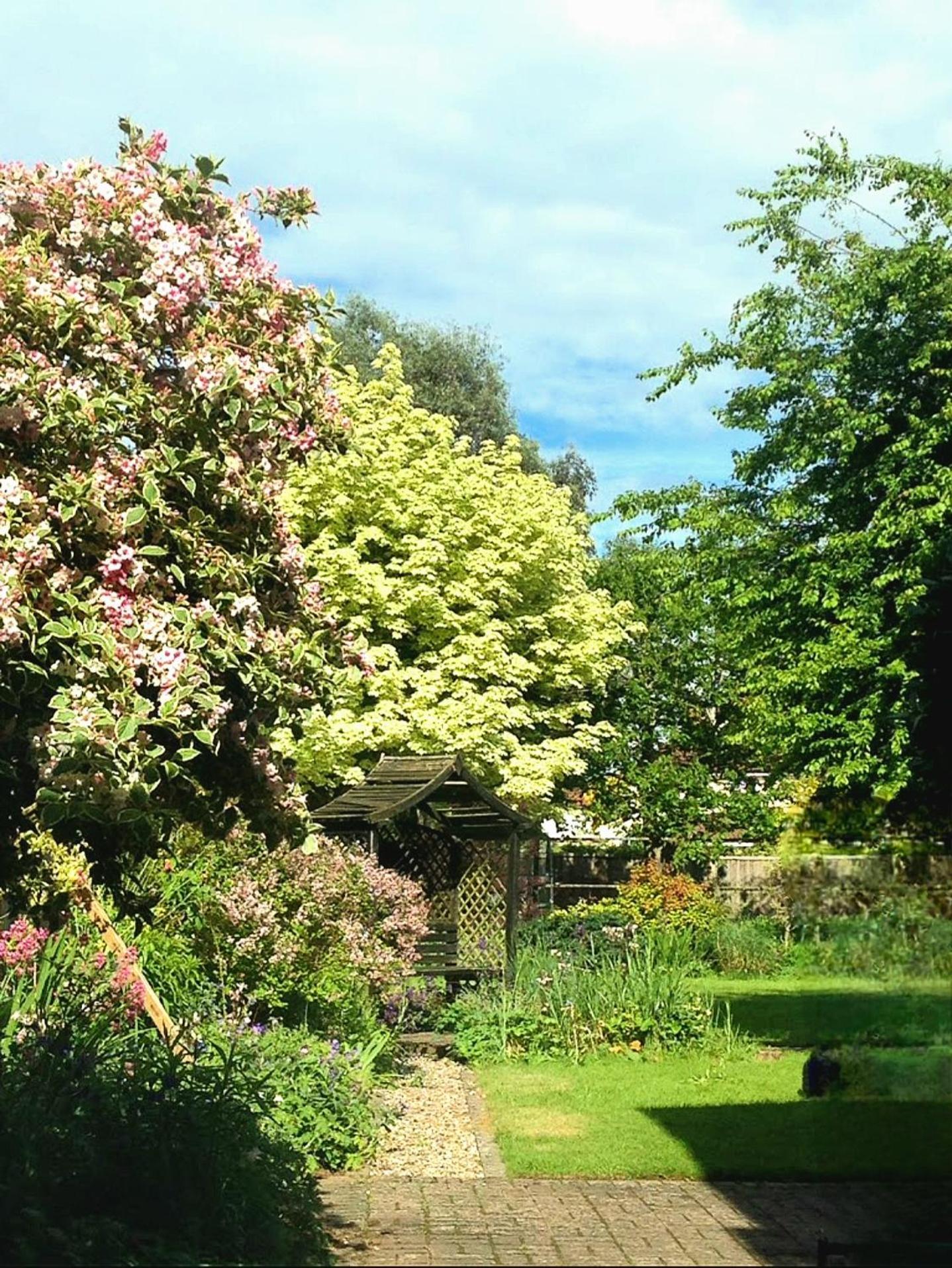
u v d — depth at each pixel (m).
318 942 10.59
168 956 9.91
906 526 11.85
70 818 5.78
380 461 22.25
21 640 5.23
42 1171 5.34
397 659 21.25
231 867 10.41
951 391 12.45
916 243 12.71
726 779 25.39
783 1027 13.70
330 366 6.43
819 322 13.20
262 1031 9.31
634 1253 6.34
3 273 5.57
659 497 14.38
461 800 14.47
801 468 12.97
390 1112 9.45
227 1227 5.71
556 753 22.52
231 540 6.07
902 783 6.16
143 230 5.84
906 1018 5.47
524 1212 7.17
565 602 23.86
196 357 5.72
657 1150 8.50
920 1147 8.19
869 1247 5.58
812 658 12.51
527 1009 12.80
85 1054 6.44
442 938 13.98
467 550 22.89
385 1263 6.10
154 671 5.33
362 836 13.32
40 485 5.54
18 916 7.34
